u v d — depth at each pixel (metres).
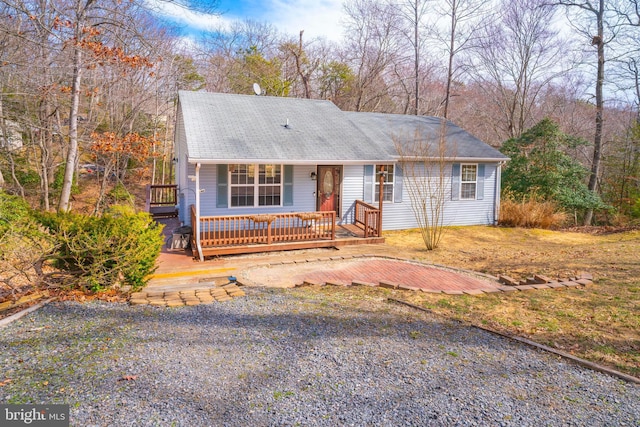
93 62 11.44
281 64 31.75
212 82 29.31
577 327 5.51
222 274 8.66
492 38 25.36
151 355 4.37
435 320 5.73
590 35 20.31
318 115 14.88
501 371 4.18
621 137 22.69
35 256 6.31
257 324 5.42
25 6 10.18
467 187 15.95
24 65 9.80
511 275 8.95
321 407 3.44
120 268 6.69
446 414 3.36
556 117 25.95
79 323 5.27
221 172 11.91
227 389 3.70
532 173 18.09
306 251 11.37
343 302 6.53
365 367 4.20
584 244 12.82
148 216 7.62
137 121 20.12
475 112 30.58
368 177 14.30
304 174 12.94
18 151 17.16
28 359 4.18
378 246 12.18
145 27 15.71
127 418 3.18
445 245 12.64
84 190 21.62
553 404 3.56
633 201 20.08
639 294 6.91
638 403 3.60
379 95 30.08
